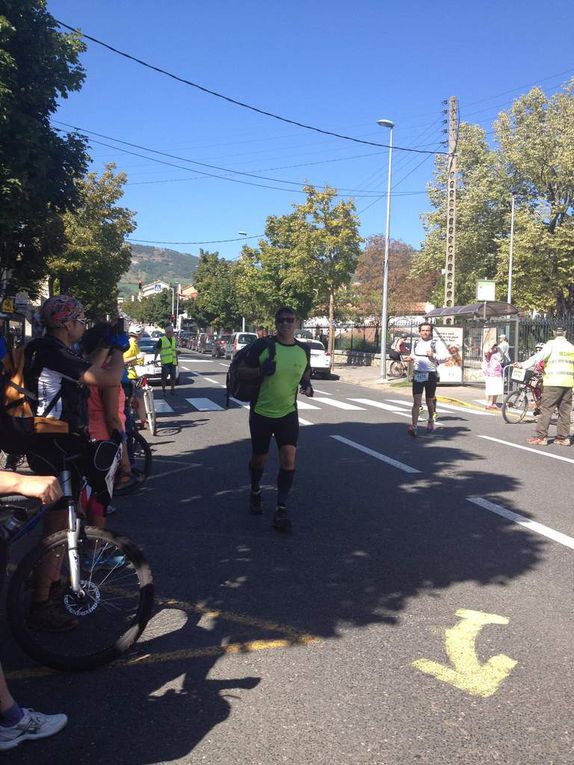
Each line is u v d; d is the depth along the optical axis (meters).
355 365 37.31
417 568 5.05
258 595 4.52
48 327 3.88
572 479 8.18
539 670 3.55
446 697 3.28
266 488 7.56
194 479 8.05
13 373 3.73
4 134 9.98
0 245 12.54
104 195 30.33
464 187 41.94
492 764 2.77
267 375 5.96
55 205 11.99
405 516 6.45
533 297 36.31
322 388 22.75
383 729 3.00
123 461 7.10
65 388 3.76
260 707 3.17
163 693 3.30
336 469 8.59
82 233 28.23
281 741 2.91
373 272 61.19
